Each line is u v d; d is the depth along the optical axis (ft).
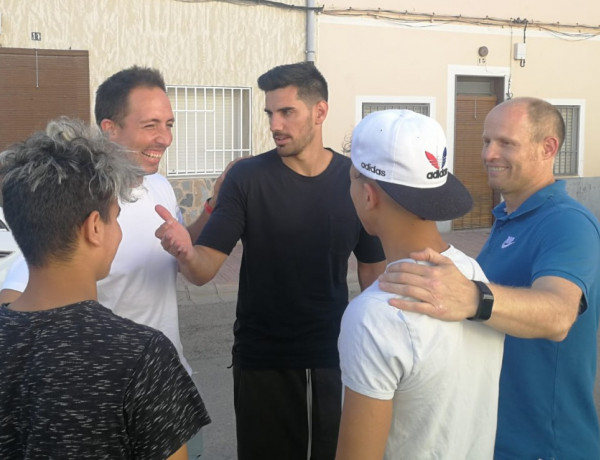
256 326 8.94
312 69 8.80
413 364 4.84
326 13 32.83
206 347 18.95
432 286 4.87
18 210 4.49
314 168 8.85
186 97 31.27
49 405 4.20
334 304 8.96
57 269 4.58
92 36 29.09
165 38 30.30
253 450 9.12
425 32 35.27
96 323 4.46
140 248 7.88
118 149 4.91
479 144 38.47
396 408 5.11
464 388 5.18
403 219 5.25
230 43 31.42
